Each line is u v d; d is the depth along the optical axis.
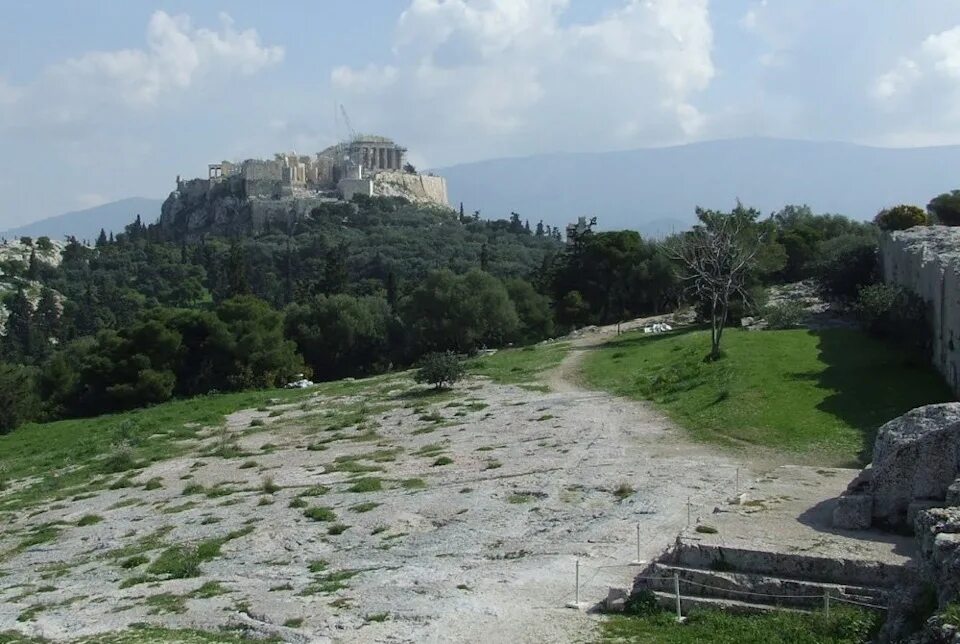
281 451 49.91
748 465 35.19
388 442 48.94
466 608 20.28
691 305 99.00
